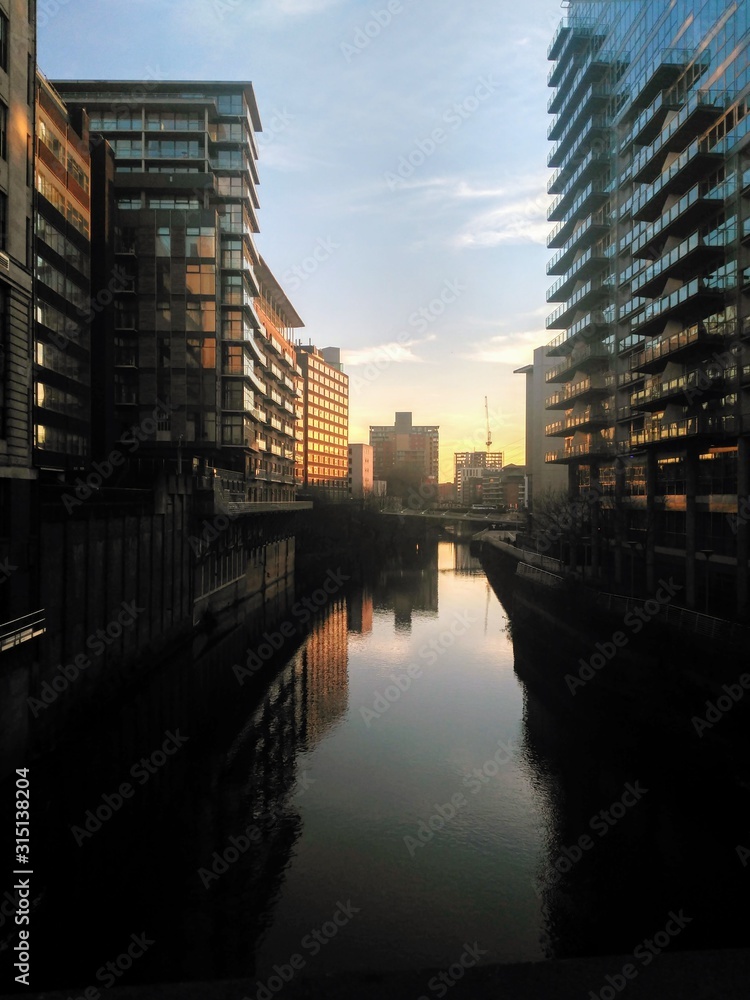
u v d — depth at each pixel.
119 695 29.59
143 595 32.97
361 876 16.58
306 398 138.00
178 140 54.94
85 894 15.55
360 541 116.56
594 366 58.94
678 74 41.34
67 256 40.31
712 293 36.19
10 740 20.03
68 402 40.53
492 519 116.25
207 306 50.06
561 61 64.19
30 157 23.55
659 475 45.25
